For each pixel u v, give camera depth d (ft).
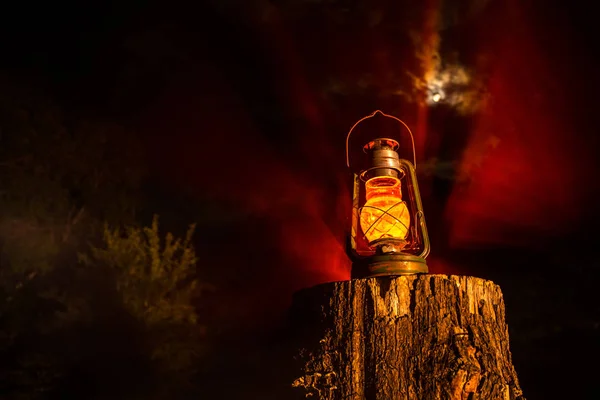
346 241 7.01
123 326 19.13
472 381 5.59
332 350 6.08
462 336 5.81
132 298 19.29
